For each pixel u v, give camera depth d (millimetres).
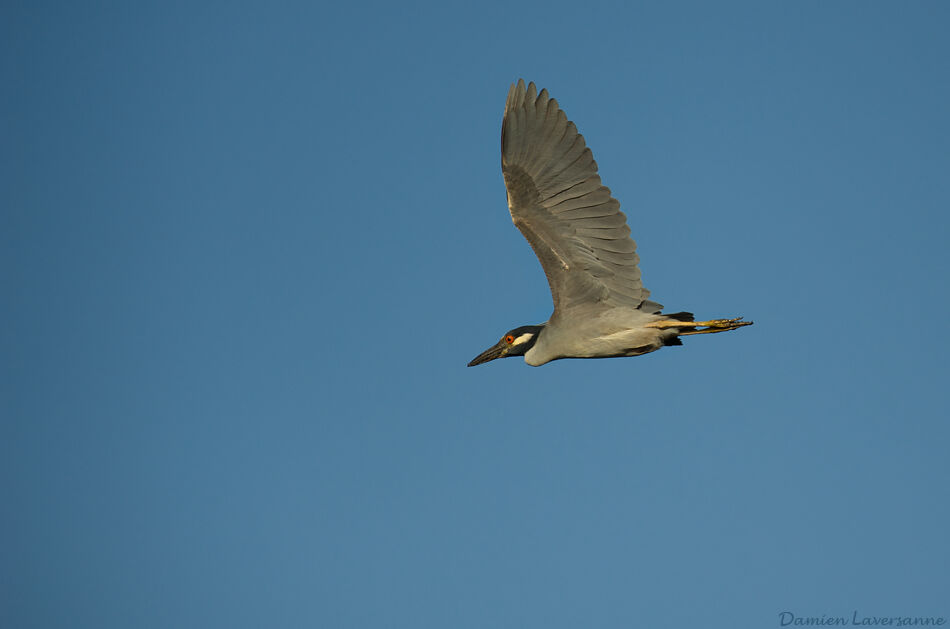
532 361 16547
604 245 15031
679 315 15469
